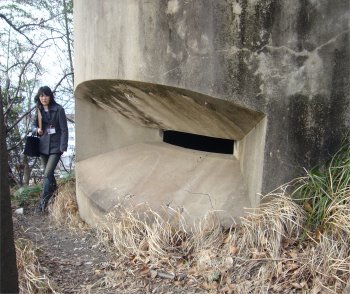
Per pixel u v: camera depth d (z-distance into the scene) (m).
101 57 4.71
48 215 5.97
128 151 5.72
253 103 3.84
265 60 3.78
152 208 4.46
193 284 3.43
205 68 3.90
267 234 3.51
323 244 3.21
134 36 4.21
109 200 4.91
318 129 3.80
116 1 4.39
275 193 3.89
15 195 6.99
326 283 3.01
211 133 4.82
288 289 3.09
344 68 3.73
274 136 3.86
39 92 6.03
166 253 3.84
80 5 5.30
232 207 4.29
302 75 3.75
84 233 5.01
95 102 5.75
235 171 4.73
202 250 3.71
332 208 3.39
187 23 3.91
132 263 3.87
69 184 6.65
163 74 4.08
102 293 3.46
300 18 3.68
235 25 3.78
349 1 3.64
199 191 4.59
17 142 11.54
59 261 4.15
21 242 4.12
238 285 3.23
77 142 5.89
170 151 5.32
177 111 4.62
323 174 3.76
